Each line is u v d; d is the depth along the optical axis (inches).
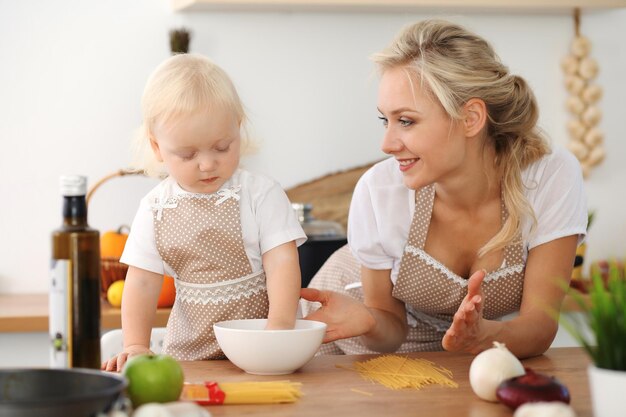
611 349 41.2
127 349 64.9
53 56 127.2
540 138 73.0
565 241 71.2
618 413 40.1
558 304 69.5
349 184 131.8
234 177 70.6
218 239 68.9
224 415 46.1
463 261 74.7
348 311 67.6
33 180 127.4
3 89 126.4
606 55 138.1
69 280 47.2
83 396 36.2
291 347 56.7
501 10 132.2
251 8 127.6
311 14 130.6
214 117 64.7
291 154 131.1
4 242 127.1
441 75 65.4
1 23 126.1
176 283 72.7
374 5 125.4
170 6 129.0
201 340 70.6
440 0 125.9
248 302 69.9
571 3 129.7
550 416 38.4
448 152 66.6
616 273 44.1
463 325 56.4
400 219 75.0
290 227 69.7
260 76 130.1
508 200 70.7
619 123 138.9
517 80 71.2
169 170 67.3
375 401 49.4
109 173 128.7
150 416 39.2
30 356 121.0
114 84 128.4
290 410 47.3
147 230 70.4
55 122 127.5
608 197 138.4
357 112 132.3
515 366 48.9
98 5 127.6
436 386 53.4
